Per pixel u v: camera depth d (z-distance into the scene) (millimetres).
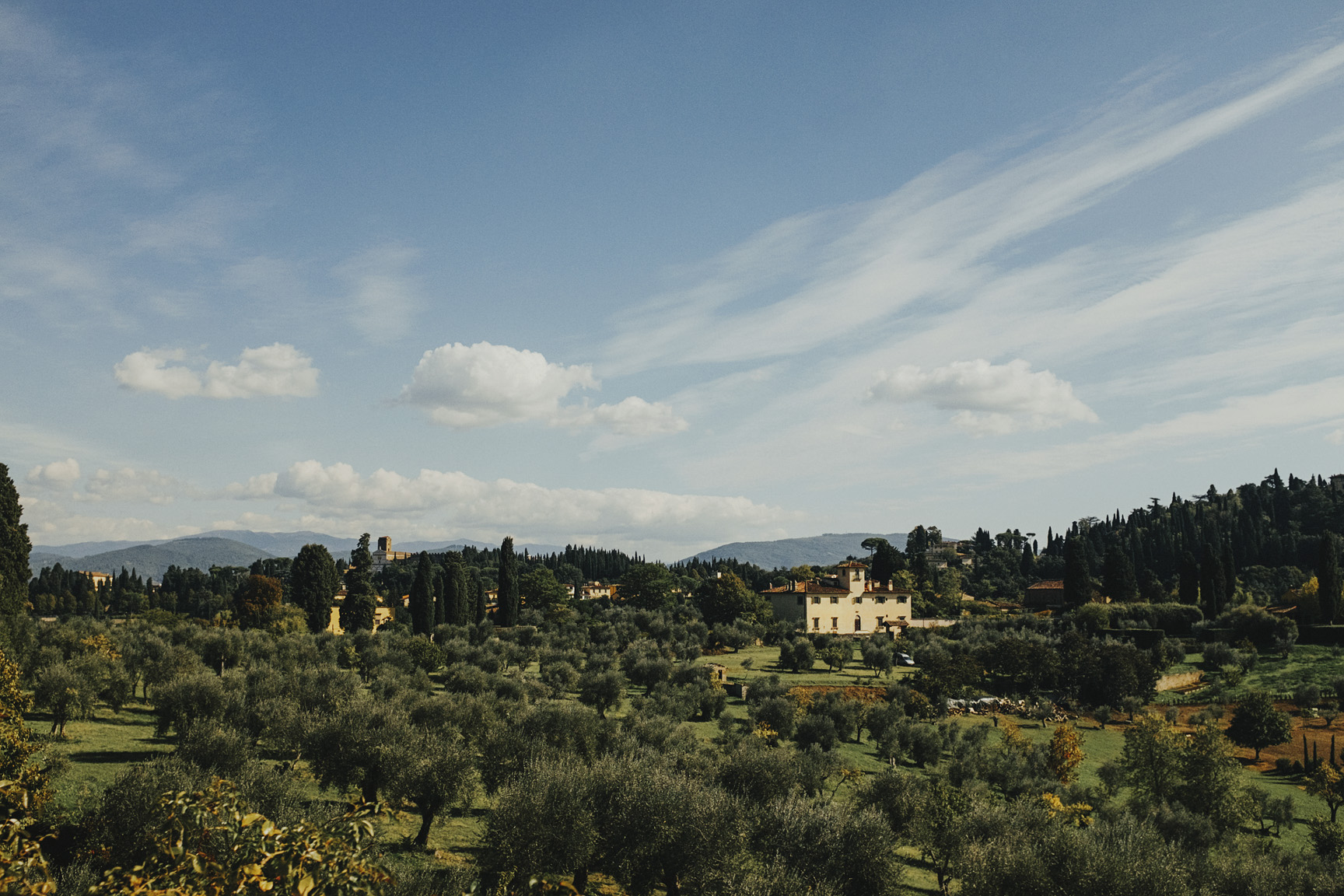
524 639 116375
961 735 76562
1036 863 32656
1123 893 31016
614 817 31453
